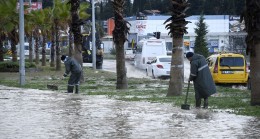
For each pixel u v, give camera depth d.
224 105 25.83
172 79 32.53
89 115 22.53
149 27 123.31
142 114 22.72
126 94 34.03
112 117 21.78
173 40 32.38
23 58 42.78
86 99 30.27
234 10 133.00
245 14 25.28
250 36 25.03
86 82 47.41
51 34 79.69
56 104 27.31
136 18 124.94
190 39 125.12
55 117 21.91
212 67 45.56
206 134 17.20
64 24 77.69
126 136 16.97
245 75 44.81
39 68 69.50
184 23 32.16
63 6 72.31
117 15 39.47
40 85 43.03
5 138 16.58
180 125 19.27
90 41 87.00
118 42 39.66
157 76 53.88
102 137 16.78
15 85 42.97
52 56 77.06
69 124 19.78
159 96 32.38
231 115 21.95
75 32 45.44
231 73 44.72
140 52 74.06
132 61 102.31
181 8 32.06
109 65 90.94
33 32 83.81
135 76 59.03
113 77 54.78
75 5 45.47
